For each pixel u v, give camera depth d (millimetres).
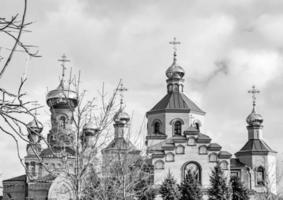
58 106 61562
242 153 87688
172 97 90500
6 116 6738
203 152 77250
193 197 65875
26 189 77875
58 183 66250
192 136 77812
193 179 67688
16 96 6852
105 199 32062
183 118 87000
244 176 83000
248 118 90562
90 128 26438
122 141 40312
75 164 25219
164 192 66875
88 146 26625
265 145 88312
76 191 24047
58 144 25609
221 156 76875
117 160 39219
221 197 66562
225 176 72500
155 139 86125
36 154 7523
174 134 86562
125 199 35562
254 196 76250
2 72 6371
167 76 92938
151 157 76188
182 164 76562
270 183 76688
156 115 88125
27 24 6391
